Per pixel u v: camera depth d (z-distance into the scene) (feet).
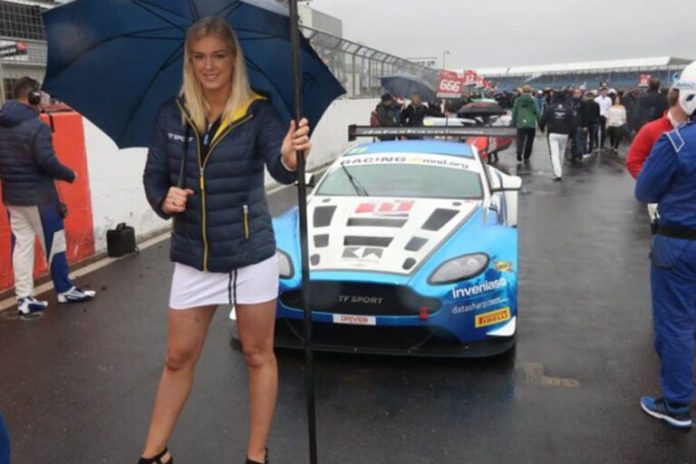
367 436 10.44
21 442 10.35
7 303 17.40
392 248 13.29
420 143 19.90
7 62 20.51
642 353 13.73
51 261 16.99
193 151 7.75
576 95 67.87
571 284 18.69
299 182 7.55
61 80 8.08
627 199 33.32
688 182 10.04
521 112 51.01
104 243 23.17
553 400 11.64
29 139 15.58
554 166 40.52
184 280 8.14
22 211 16.16
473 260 12.86
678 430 10.62
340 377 12.51
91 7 7.59
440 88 73.26
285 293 12.83
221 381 12.44
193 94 7.70
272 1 7.72
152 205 7.98
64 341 14.70
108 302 17.49
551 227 26.50
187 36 7.50
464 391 11.97
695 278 10.30
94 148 22.43
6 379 12.71
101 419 11.09
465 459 9.78
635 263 20.98
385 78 52.37
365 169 17.93
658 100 41.65
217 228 7.83
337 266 12.75
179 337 8.28
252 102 7.84
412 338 12.80
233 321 14.33
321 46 53.26
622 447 10.11
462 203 15.80
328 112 53.11
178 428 10.69
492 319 12.80
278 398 11.68
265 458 8.77
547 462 9.70
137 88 8.57
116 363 13.47
